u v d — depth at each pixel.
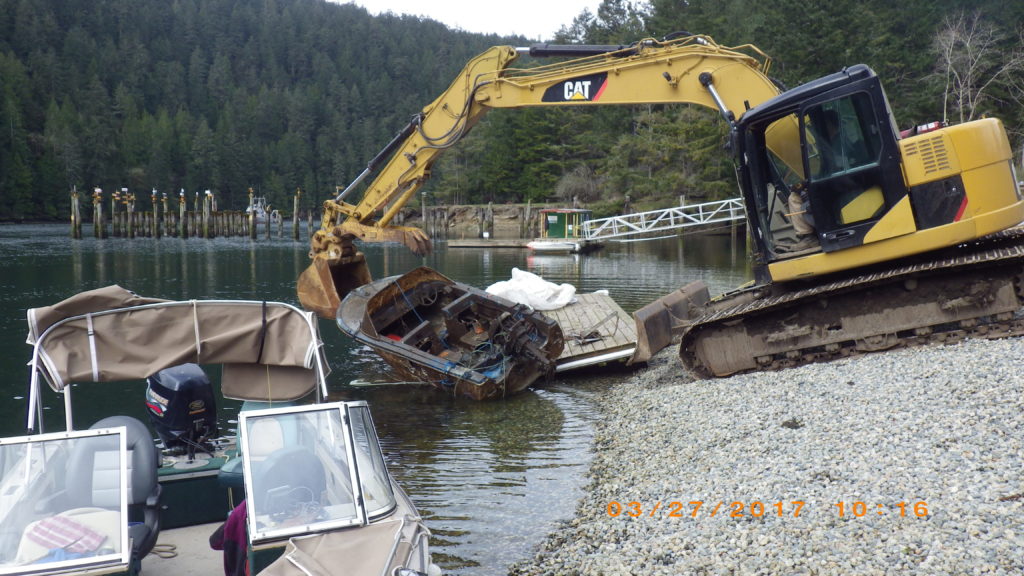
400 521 5.67
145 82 180.25
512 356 14.73
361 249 60.41
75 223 65.94
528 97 17.19
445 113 18.50
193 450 7.62
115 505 5.34
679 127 63.84
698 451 9.51
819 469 7.79
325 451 5.72
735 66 14.73
